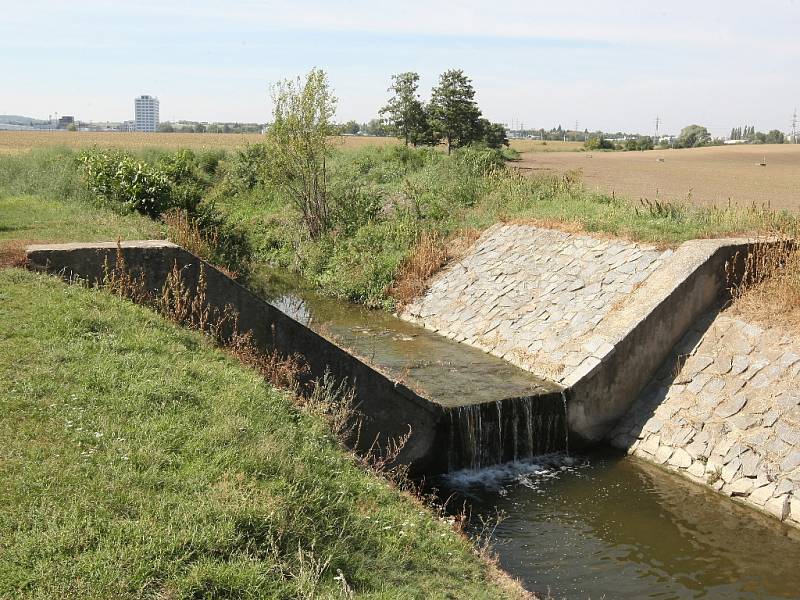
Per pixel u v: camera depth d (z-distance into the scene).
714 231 15.66
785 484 10.12
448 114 57.44
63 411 6.56
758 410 11.32
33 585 4.59
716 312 13.59
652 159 70.88
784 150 94.75
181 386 7.56
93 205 17.72
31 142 67.19
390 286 21.09
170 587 4.81
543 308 16.19
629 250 16.20
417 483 11.23
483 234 21.67
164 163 26.36
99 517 5.27
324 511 6.31
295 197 28.34
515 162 62.09
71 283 9.98
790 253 14.41
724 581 8.56
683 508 10.40
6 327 7.95
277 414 7.87
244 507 5.67
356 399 10.65
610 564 8.91
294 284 23.06
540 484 11.34
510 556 9.08
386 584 5.74
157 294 10.74
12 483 5.44
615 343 13.00
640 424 12.77
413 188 26.66
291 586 5.17
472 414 11.81
